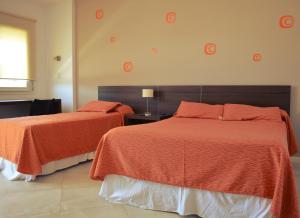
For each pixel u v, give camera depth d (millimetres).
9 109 4066
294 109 3504
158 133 2211
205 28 3924
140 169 2176
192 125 2770
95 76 4781
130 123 4191
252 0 3633
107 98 4652
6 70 4328
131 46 4465
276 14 3525
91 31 4750
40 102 4387
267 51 3596
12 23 4383
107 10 4605
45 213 2076
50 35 4984
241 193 1846
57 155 3027
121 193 2275
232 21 3758
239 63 3752
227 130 2396
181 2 4051
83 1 4770
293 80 3498
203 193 1992
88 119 3486
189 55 4051
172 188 2102
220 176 1914
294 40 3461
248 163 1834
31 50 4723
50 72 5043
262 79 3645
